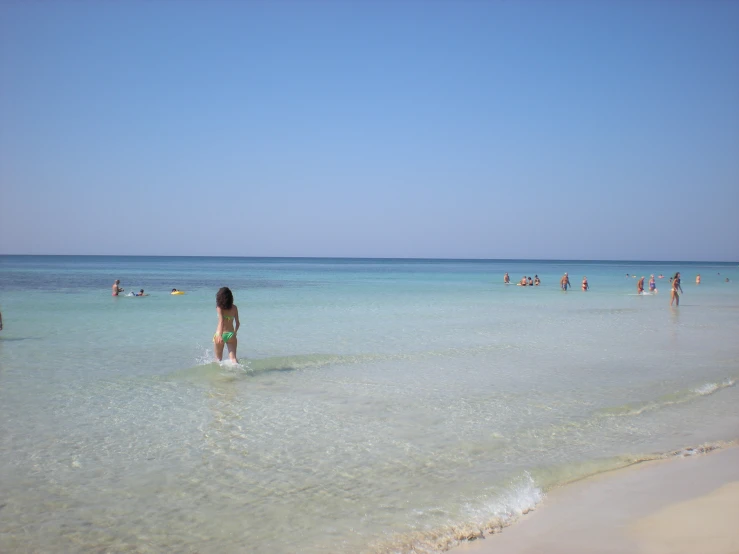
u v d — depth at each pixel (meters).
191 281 59.28
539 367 13.68
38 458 7.19
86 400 10.07
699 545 4.98
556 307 31.20
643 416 9.46
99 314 24.47
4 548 4.99
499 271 119.00
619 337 19.16
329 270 115.06
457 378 12.34
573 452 7.65
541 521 5.58
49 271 83.44
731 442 8.11
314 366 13.52
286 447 7.77
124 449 7.59
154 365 13.29
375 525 5.52
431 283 59.88
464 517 5.69
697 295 43.50
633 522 5.51
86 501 5.99
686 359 14.91
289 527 5.47
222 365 12.98
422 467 7.07
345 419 9.12
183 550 5.03
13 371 12.41
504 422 9.04
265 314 25.97
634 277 84.69
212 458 7.31
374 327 21.33
